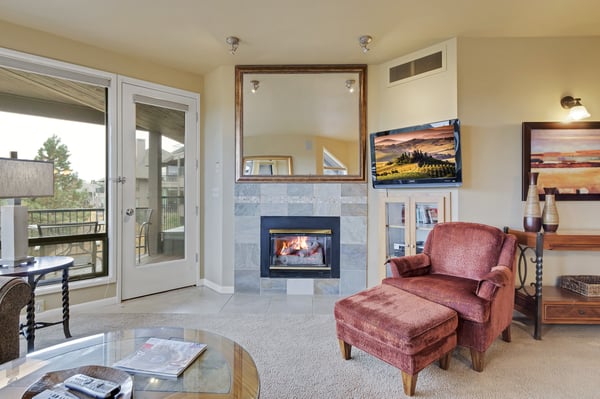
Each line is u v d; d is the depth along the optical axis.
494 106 2.96
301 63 3.54
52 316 2.89
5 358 1.55
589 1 2.40
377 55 3.34
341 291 3.58
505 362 2.11
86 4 2.46
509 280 2.15
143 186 3.48
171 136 3.69
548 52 2.93
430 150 3.02
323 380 1.91
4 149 2.75
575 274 2.91
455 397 1.75
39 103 2.91
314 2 2.43
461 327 2.05
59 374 1.21
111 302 3.24
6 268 2.11
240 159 3.61
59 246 2.99
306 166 3.59
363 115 3.54
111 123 3.25
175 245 3.73
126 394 1.09
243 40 3.03
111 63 3.25
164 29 2.83
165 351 1.43
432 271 2.63
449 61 3.02
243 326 2.68
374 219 3.56
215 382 1.22
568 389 1.82
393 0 2.40
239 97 3.59
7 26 2.71
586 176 2.88
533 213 2.64
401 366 1.76
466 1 2.42
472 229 2.55
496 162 2.96
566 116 2.92
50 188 2.26
